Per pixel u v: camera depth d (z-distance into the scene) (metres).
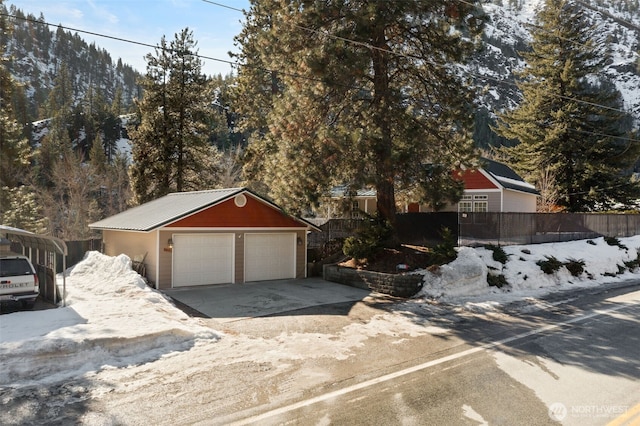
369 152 13.98
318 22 14.41
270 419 5.16
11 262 10.88
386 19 13.77
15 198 26.73
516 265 15.45
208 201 15.61
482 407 5.49
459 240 16.59
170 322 9.03
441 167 14.82
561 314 11.03
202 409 5.46
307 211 17.12
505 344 8.35
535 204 33.88
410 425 5.00
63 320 8.97
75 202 38.09
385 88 15.27
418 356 7.62
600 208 34.47
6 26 26.81
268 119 16.11
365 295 13.66
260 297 13.28
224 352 7.79
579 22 35.44
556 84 34.97
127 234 16.88
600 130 33.25
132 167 27.31
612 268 18.11
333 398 5.77
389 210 16.23
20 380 6.38
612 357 7.54
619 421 5.09
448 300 12.64
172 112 27.98
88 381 6.37
